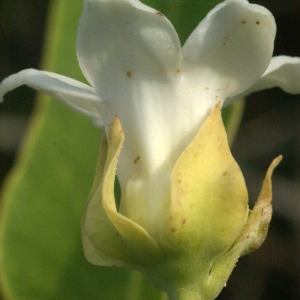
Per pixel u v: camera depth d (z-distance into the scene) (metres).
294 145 0.28
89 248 0.13
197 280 0.12
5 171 0.27
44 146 0.16
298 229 0.27
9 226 0.16
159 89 0.13
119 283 0.16
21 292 0.16
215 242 0.12
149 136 0.13
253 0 0.28
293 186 0.27
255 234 0.13
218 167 0.12
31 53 0.30
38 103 0.16
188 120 0.13
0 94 0.13
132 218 0.12
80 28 0.12
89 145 0.16
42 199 0.16
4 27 0.29
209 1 0.15
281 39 0.28
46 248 0.16
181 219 0.12
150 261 0.12
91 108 0.13
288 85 0.14
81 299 0.16
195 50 0.13
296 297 0.27
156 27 0.12
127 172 0.13
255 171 0.28
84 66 0.13
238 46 0.13
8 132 0.27
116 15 0.12
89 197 0.13
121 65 0.13
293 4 0.28
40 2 0.30
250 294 0.27
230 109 0.15
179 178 0.12
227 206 0.12
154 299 0.16
